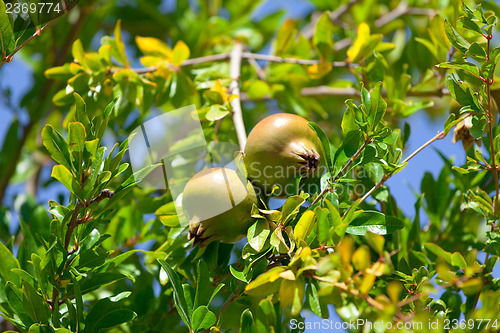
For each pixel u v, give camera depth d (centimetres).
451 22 139
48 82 163
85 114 120
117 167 120
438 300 121
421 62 143
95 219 121
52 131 117
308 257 113
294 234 117
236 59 145
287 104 152
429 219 136
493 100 129
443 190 135
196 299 120
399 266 126
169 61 142
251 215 118
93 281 121
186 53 140
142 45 141
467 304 123
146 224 138
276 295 119
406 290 122
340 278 111
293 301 113
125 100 139
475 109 121
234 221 119
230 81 141
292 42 152
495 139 123
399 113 139
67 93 137
